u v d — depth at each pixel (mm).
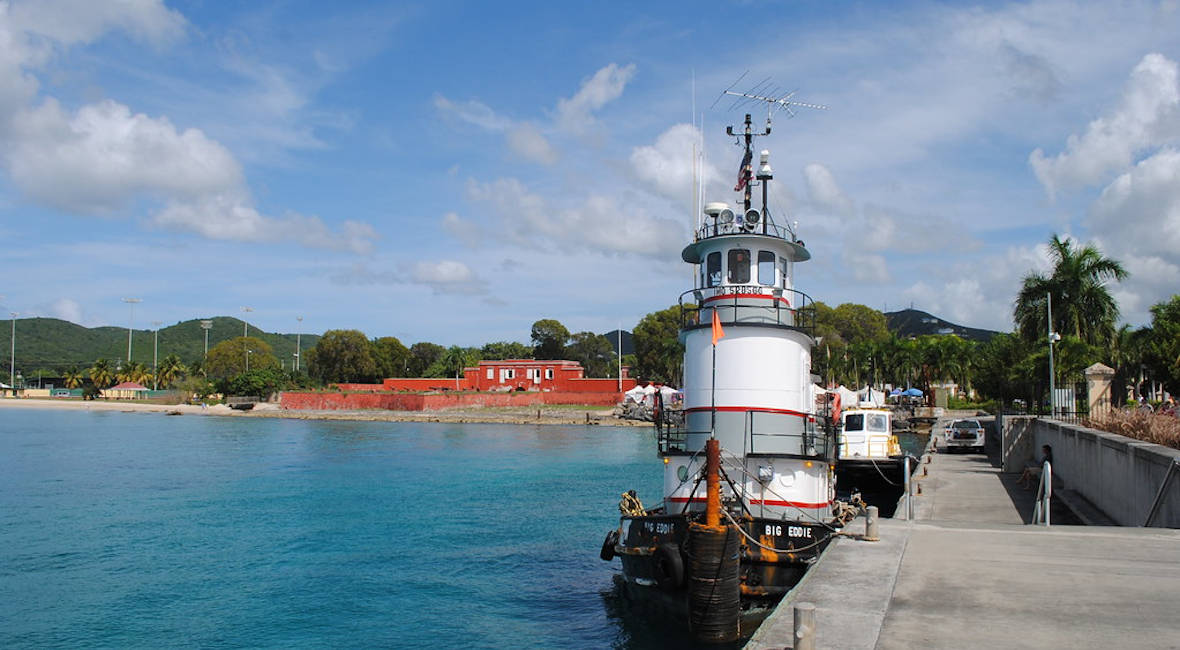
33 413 140375
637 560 20000
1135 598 11305
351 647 19969
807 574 12797
